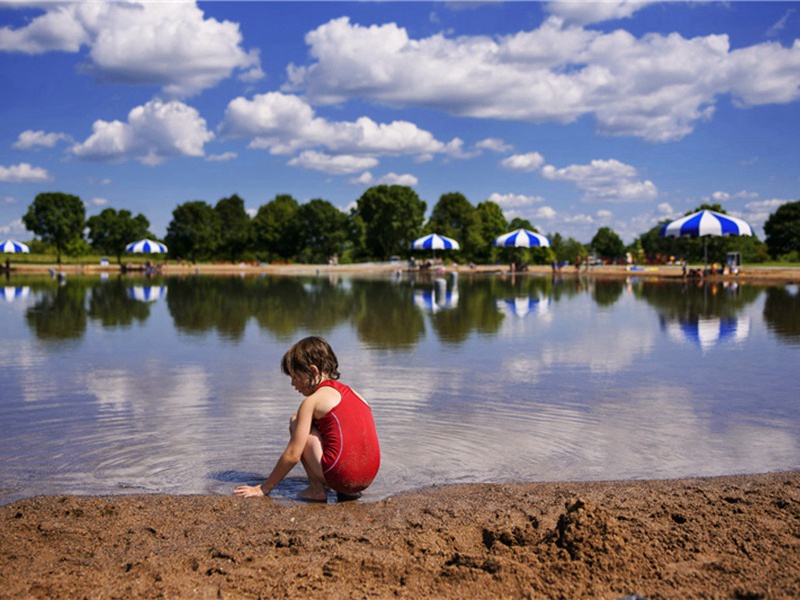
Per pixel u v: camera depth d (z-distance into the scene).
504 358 9.46
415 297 22.58
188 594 2.72
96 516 3.68
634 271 47.69
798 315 15.93
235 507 3.85
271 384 7.58
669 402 6.67
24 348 10.55
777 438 5.39
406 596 2.68
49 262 64.38
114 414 6.19
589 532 3.09
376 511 3.76
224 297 22.56
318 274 47.72
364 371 8.38
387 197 73.81
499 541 3.25
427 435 5.45
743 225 35.91
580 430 5.61
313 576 2.87
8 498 4.07
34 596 2.71
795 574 2.81
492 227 77.12
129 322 14.56
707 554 3.03
